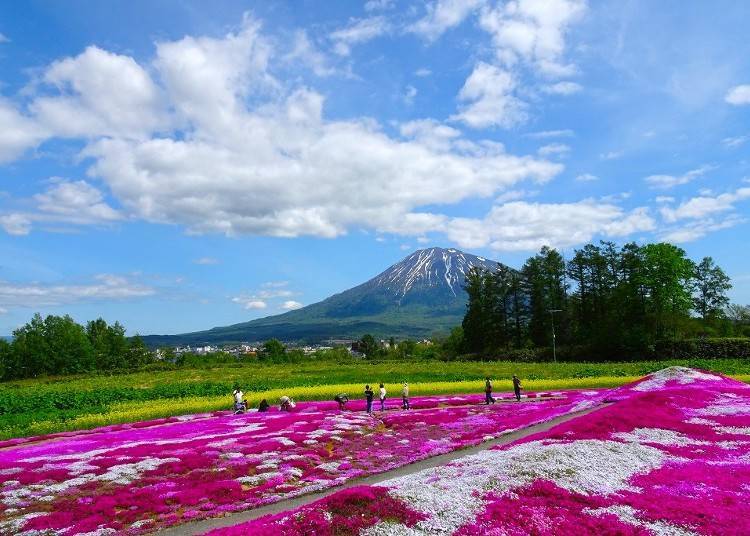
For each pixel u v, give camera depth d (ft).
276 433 112.06
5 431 137.69
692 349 309.22
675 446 75.61
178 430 121.08
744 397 116.57
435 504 50.75
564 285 431.43
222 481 76.02
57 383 302.86
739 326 397.19
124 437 113.91
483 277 472.03
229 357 513.45
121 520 61.52
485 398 171.32
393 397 187.62
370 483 75.61
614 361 337.11
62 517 61.21
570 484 56.49
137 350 528.22
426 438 108.47
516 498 52.13
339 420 130.11
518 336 446.60
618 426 85.66
